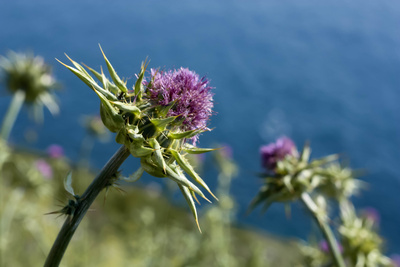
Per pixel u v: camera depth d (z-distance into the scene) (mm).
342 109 10883
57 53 14234
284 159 494
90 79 305
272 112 10328
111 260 991
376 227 539
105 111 307
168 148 316
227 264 798
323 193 625
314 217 482
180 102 325
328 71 14281
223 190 951
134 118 310
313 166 493
